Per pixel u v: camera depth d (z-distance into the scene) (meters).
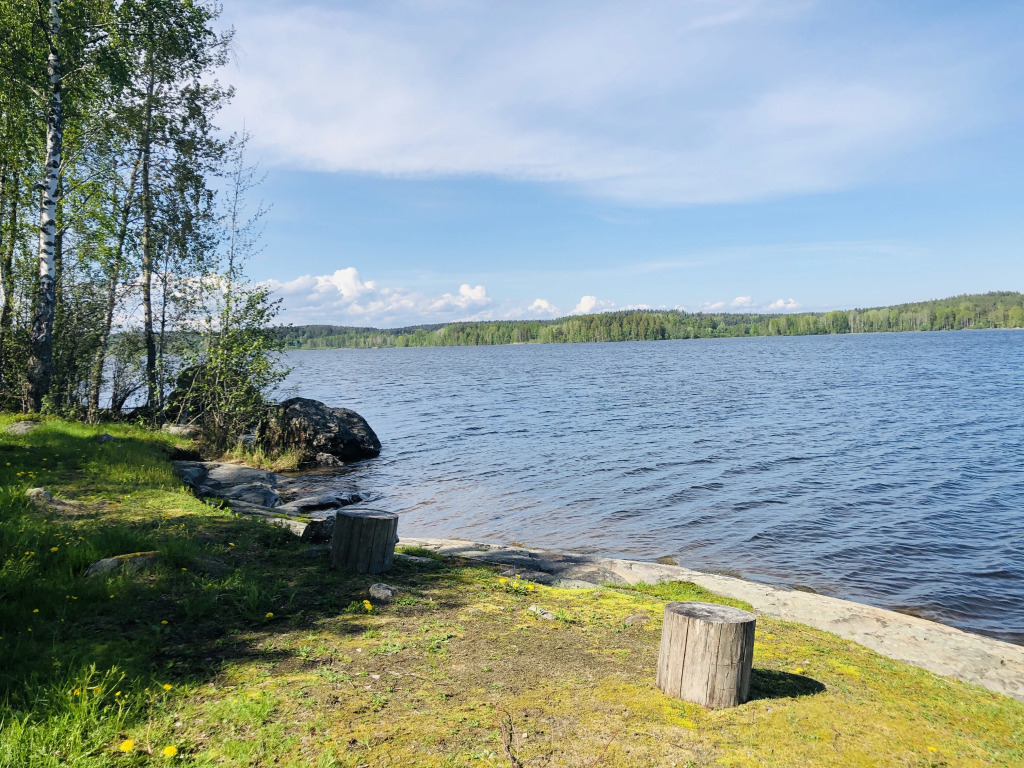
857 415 33.44
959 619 9.71
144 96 19.28
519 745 3.71
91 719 3.43
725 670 4.49
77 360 19.41
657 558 12.32
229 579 6.23
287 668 4.49
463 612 6.20
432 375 80.56
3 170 18.45
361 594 6.35
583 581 8.76
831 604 8.56
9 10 16.12
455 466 21.59
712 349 148.75
